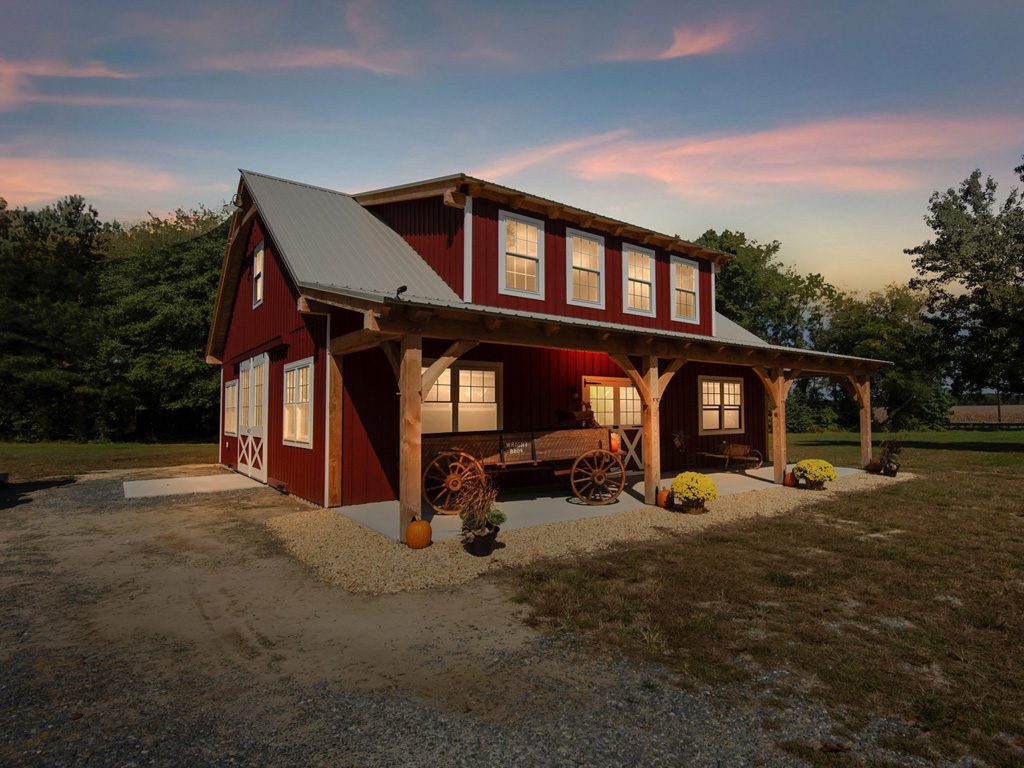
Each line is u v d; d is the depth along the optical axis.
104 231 44.84
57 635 4.18
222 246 27.08
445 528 7.50
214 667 3.66
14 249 26.02
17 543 6.95
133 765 2.61
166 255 27.34
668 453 13.87
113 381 25.20
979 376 21.08
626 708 3.12
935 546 6.69
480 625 4.34
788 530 7.52
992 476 13.28
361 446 9.32
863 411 14.46
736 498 10.03
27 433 25.89
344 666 3.67
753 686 3.38
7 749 2.73
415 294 9.59
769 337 43.34
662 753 2.71
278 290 11.52
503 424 10.85
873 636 4.12
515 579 5.46
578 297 11.95
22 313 23.78
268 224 10.37
